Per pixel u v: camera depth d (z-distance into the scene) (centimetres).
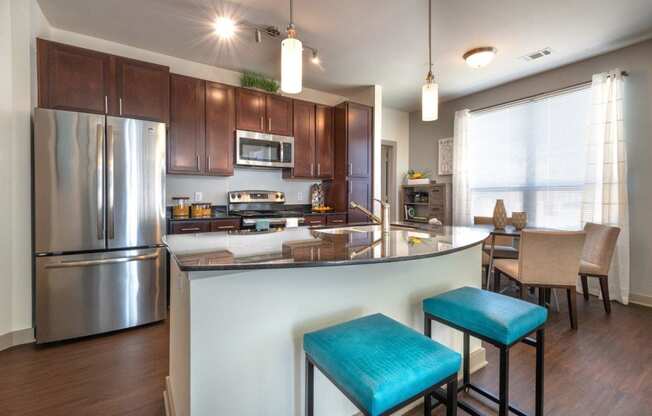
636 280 330
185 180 372
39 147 235
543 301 298
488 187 462
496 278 339
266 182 431
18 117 237
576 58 357
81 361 215
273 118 402
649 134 320
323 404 143
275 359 129
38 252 236
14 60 234
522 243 271
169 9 267
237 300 120
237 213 387
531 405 168
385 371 91
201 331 113
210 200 389
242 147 377
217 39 318
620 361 213
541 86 400
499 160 448
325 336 112
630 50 329
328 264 111
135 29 300
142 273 272
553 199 394
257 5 260
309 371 116
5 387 185
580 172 370
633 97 329
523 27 292
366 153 452
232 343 119
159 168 280
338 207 448
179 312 136
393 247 146
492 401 165
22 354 225
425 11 266
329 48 333
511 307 141
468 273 208
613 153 332
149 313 275
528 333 134
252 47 336
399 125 575
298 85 175
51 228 239
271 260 113
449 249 141
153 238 278
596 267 301
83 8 265
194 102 347
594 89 344
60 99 263
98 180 253
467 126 476
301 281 134
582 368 205
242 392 121
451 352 104
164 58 355
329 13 270
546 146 400
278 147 404
